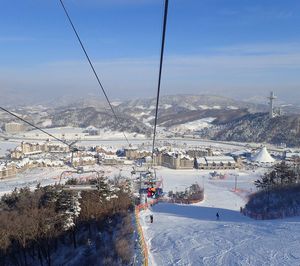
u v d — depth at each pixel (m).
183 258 39.88
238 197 150.88
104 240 65.56
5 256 67.69
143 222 65.81
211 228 56.22
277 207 98.00
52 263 69.12
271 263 35.91
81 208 78.94
